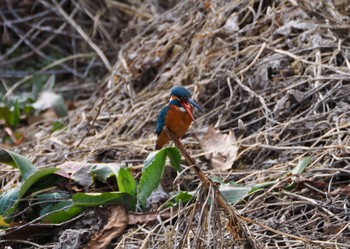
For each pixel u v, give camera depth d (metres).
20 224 8.40
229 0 12.53
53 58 16.98
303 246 7.19
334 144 8.78
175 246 6.64
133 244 7.60
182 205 7.87
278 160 8.96
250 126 9.99
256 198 8.00
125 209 8.13
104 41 16.48
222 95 10.77
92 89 15.62
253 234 7.25
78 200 8.20
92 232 7.96
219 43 11.64
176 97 7.32
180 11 13.75
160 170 8.47
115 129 11.02
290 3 11.61
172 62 12.27
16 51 17.23
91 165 8.98
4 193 8.82
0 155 9.15
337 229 7.39
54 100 13.54
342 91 9.69
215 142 9.65
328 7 11.45
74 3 17.11
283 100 9.89
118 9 16.86
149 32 13.90
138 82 12.43
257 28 11.59
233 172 8.96
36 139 11.87
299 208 7.89
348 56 10.41
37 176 8.70
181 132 7.36
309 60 10.57
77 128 11.57
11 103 14.21
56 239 8.23
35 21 17.42
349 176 8.30
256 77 10.56
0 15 17.48
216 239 6.50
